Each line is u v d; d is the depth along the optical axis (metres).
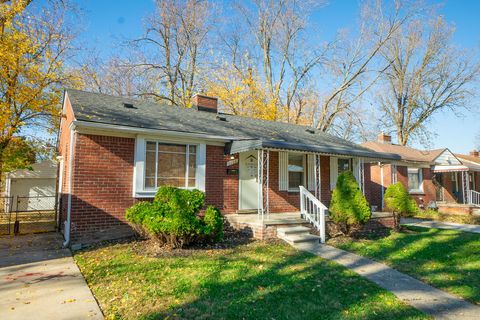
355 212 9.77
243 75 27.45
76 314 4.13
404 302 4.79
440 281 5.88
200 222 8.10
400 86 31.11
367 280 5.83
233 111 25.95
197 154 10.63
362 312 4.32
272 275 5.83
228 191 11.32
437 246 9.03
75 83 16.39
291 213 12.22
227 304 4.47
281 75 29.11
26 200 22.30
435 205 20.81
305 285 5.37
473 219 16.67
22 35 14.10
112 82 26.89
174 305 4.41
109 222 8.94
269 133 13.52
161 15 26.38
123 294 4.84
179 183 10.23
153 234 7.88
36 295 4.82
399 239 10.14
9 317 4.04
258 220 9.72
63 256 7.37
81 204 8.56
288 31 28.30
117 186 9.16
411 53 30.42
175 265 6.38
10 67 14.20
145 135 9.62
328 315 4.20
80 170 8.62
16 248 8.30
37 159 22.69
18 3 14.16
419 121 31.61
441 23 29.59
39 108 14.98
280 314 4.18
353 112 28.16
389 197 12.45
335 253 7.94
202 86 26.83
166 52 27.36
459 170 21.55
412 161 20.28
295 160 13.35
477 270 6.65
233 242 8.83
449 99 30.94
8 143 16.19
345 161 14.93
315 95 29.20
